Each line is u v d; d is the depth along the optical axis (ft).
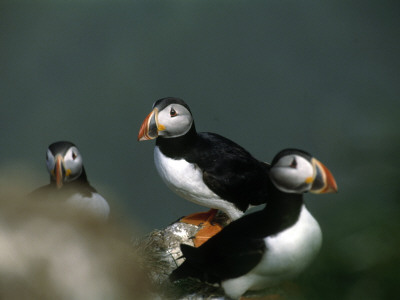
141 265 24.86
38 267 13.03
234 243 22.26
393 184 18.88
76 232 13.84
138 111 124.26
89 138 120.98
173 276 24.63
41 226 13.56
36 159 118.42
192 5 143.64
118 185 108.88
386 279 16.56
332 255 17.99
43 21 145.48
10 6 146.20
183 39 136.87
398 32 130.93
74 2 149.59
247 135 116.88
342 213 18.84
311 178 21.48
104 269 13.97
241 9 143.13
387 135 20.29
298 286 19.53
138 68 128.98
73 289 13.26
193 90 125.29
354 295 16.84
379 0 136.56
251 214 23.57
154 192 106.73
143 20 142.72
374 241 17.34
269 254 21.56
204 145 32.76
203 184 31.99
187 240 31.48
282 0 141.79
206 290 25.30
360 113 30.12
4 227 13.20
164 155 32.65
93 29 143.13
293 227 21.54
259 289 23.77
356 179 19.71
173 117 31.65
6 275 12.71
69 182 30.76
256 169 33.04
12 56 136.67
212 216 33.47
